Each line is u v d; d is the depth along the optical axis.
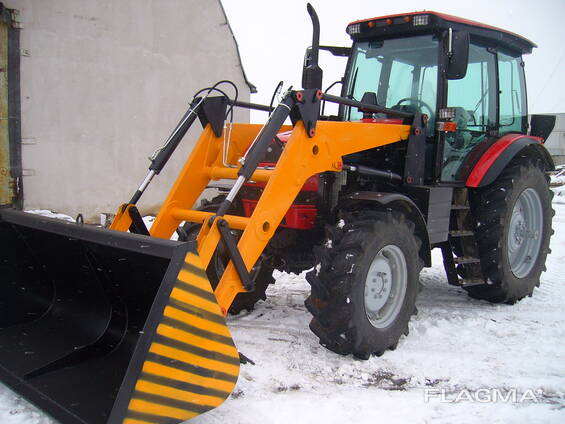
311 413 2.55
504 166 4.16
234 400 2.64
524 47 4.68
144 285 2.63
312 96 3.00
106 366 2.66
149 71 8.05
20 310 3.11
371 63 4.29
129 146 7.95
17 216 2.92
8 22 6.61
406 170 3.77
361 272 3.06
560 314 4.29
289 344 3.41
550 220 4.89
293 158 2.94
